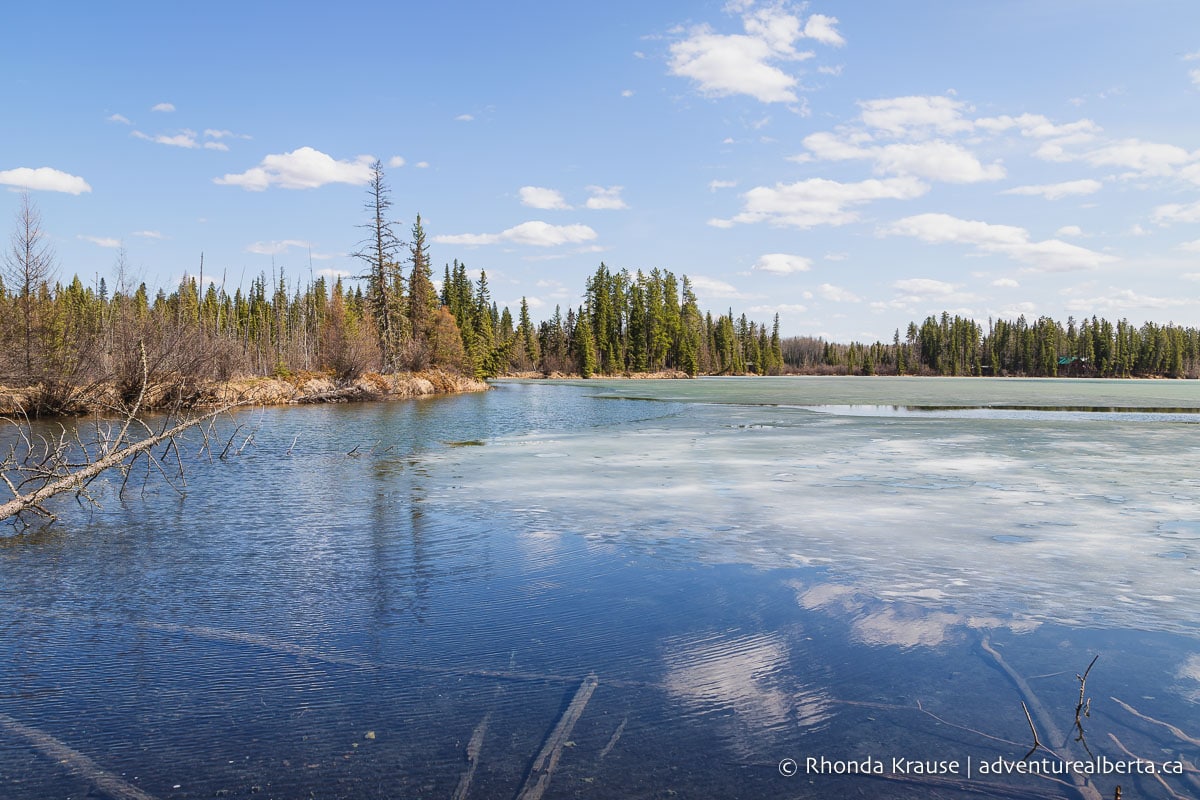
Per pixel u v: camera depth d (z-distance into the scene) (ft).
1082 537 25.88
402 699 13.67
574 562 22.89
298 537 26.27
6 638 16.72
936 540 25.57
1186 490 35.27
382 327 165.48
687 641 16.51
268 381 118.73
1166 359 431.84
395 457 48.93
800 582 20.77
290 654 15.79
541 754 11.70
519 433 66.49
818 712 13.20
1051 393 158.30
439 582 20.88
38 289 88.99
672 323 380.17
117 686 14.28
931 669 15.01
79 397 87.35
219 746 12.04
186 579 21.18
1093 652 15.79
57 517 29.55
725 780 10.96
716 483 37.83
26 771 11.34
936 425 73.82
